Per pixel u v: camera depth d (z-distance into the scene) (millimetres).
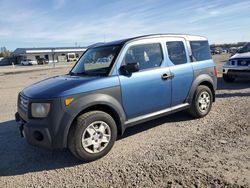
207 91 5781
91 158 3896
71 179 3469
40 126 3662
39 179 3537
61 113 3637
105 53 4578
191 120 5676
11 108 8102
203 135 4723
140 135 4941
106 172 3574
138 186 3156
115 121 4312
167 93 4910
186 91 5309
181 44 5359
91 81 3967
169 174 3365
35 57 75688
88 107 3941
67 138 3746
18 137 5262
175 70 5051
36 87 4273
